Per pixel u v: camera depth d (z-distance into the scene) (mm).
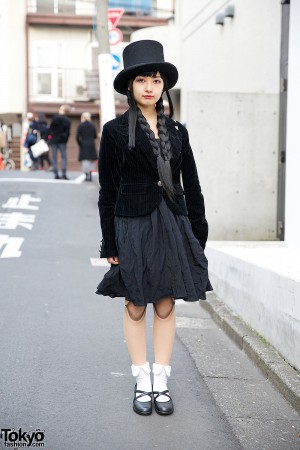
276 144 8289
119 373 4297
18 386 3969
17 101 27156
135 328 3633
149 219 3416
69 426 3434
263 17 9844
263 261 5328
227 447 3285
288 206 6832
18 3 26859
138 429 3439
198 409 3775
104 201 3490
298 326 4129
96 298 6383
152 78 3416
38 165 21828
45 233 10344
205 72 14094
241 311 5465
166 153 3402
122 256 3389
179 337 5258
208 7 13719
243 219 8328
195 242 3502
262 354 4500
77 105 27125
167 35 17594
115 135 3410
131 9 26969
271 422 3637
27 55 27031
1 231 10289
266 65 9672
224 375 4395
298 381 3998
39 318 5555
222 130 8211
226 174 8273
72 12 27312
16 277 7168
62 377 4168
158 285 3395
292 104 6758
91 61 27359
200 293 3490
